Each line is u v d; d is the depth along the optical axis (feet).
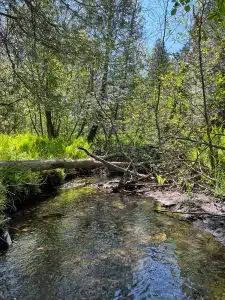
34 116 59.47
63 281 12.46
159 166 28.12
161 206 22.04
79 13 24.22
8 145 31.48
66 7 23.22
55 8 23.18
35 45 23.20
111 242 16.10
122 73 44.50
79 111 42.63
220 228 17.16
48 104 28.27
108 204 23.02
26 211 21.31
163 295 11.51
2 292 11.66
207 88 23.82
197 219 18.88
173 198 23.12
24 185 23.47
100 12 24.86
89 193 26.61
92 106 41.65
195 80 24.50
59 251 15.08
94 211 21.29
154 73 33.53
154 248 15.34
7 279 12.55
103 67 42.39
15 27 22.90
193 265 13.64
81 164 29.99
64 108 32.63
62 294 11.61
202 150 22.15
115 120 40.14
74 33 23.93
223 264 13.69
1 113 42.65
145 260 14.14
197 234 16.99
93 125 49.85
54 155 34.35
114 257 14.43
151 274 12.94
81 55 25.08
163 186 25.96
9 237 16.24
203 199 21.17
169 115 28.91
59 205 22.86
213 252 14.83
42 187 26.78
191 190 22.81
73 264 13.82
